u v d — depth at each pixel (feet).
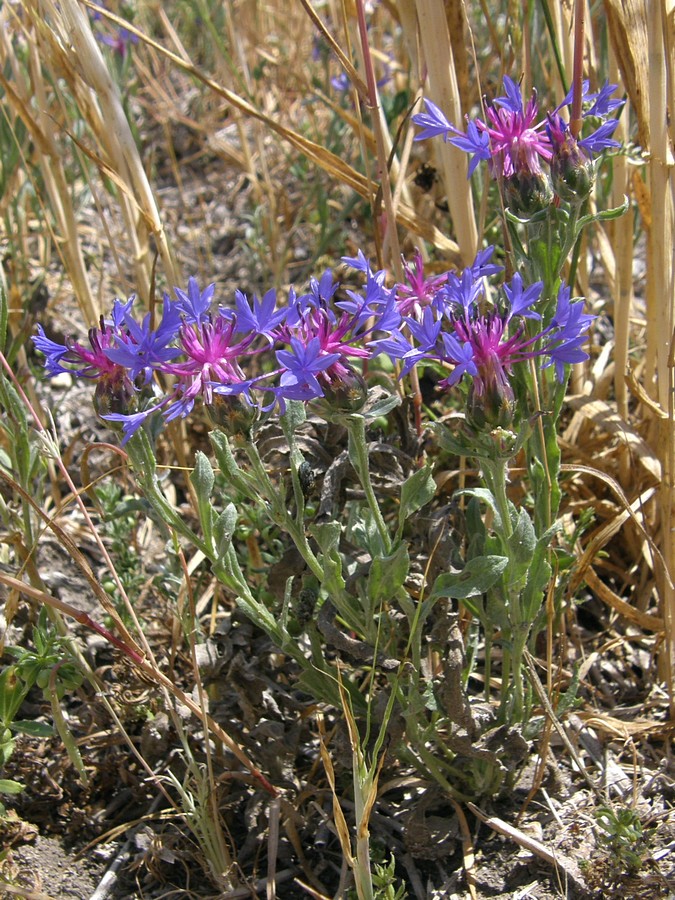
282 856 1.21
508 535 1.06
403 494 1.05
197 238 2.33
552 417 1.16
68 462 1.65
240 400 1.00
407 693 1.17
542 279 1.11
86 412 1.83
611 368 1.62
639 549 1.53
